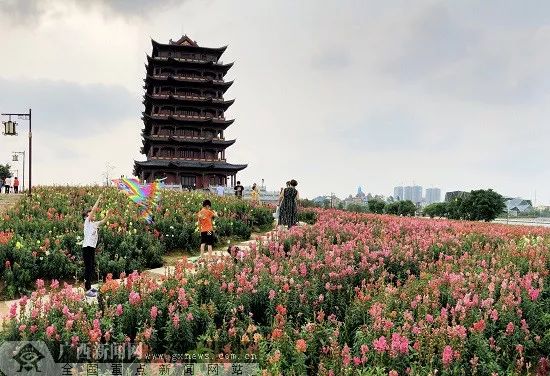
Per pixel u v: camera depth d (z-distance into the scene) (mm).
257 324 9555
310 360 8188
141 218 21016
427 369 7496
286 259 13055
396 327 8750
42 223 18969
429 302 9578
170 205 25719
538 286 11289
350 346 8742
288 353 7945
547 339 9344
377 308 8750
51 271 15312
